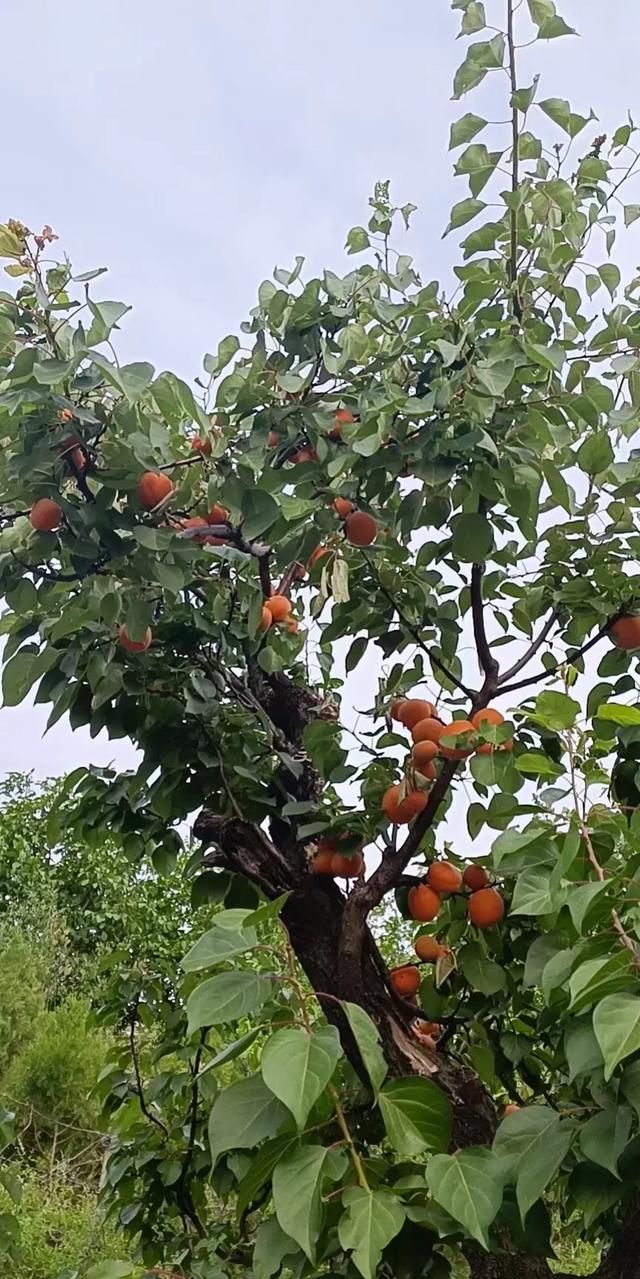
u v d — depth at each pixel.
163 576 2.10
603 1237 2.36
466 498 2.30
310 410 2.33
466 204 2.56
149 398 2.15
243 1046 1.46
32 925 10.70
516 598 2.72
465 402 2.14
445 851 2.62
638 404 2.46
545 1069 3.00
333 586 2.42
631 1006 1.27
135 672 2.38
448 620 2.63
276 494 2.29
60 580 2.19
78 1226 6.33
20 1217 6.42
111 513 2.09
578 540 2.44
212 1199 4.05
